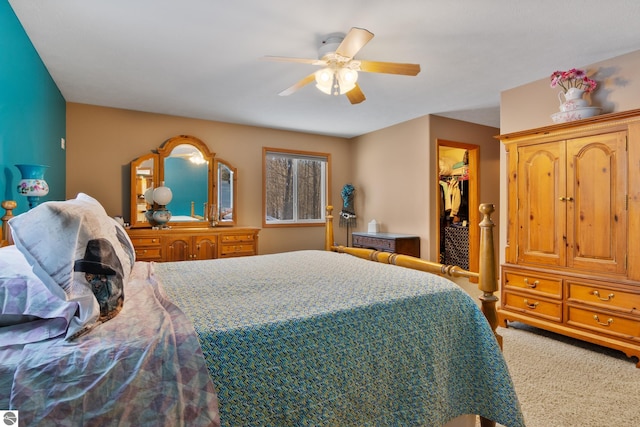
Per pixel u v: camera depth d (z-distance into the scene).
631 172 2.49
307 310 1.24
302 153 5.52
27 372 0.80
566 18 2.22
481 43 2.56
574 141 2.81
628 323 2.48
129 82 3.32
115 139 4.16
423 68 3.00
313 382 1.12
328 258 2.38
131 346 0.90
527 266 3.13
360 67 2.37
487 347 1.51
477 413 1.50
